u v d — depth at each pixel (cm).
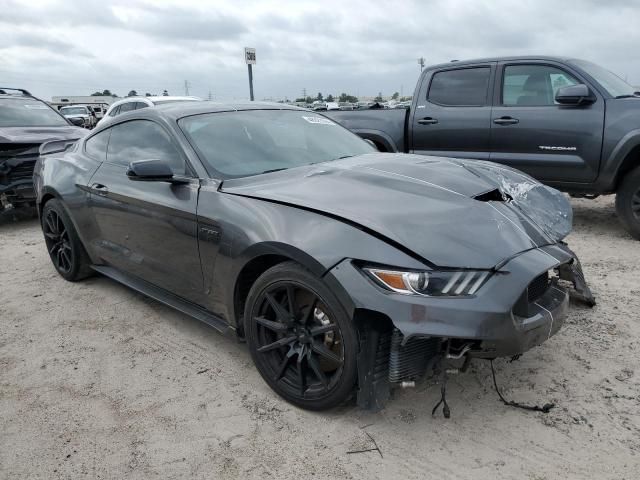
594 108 535
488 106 604
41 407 289
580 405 267
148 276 369
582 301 378
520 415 262
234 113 377
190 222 312
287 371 280
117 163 397
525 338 236
